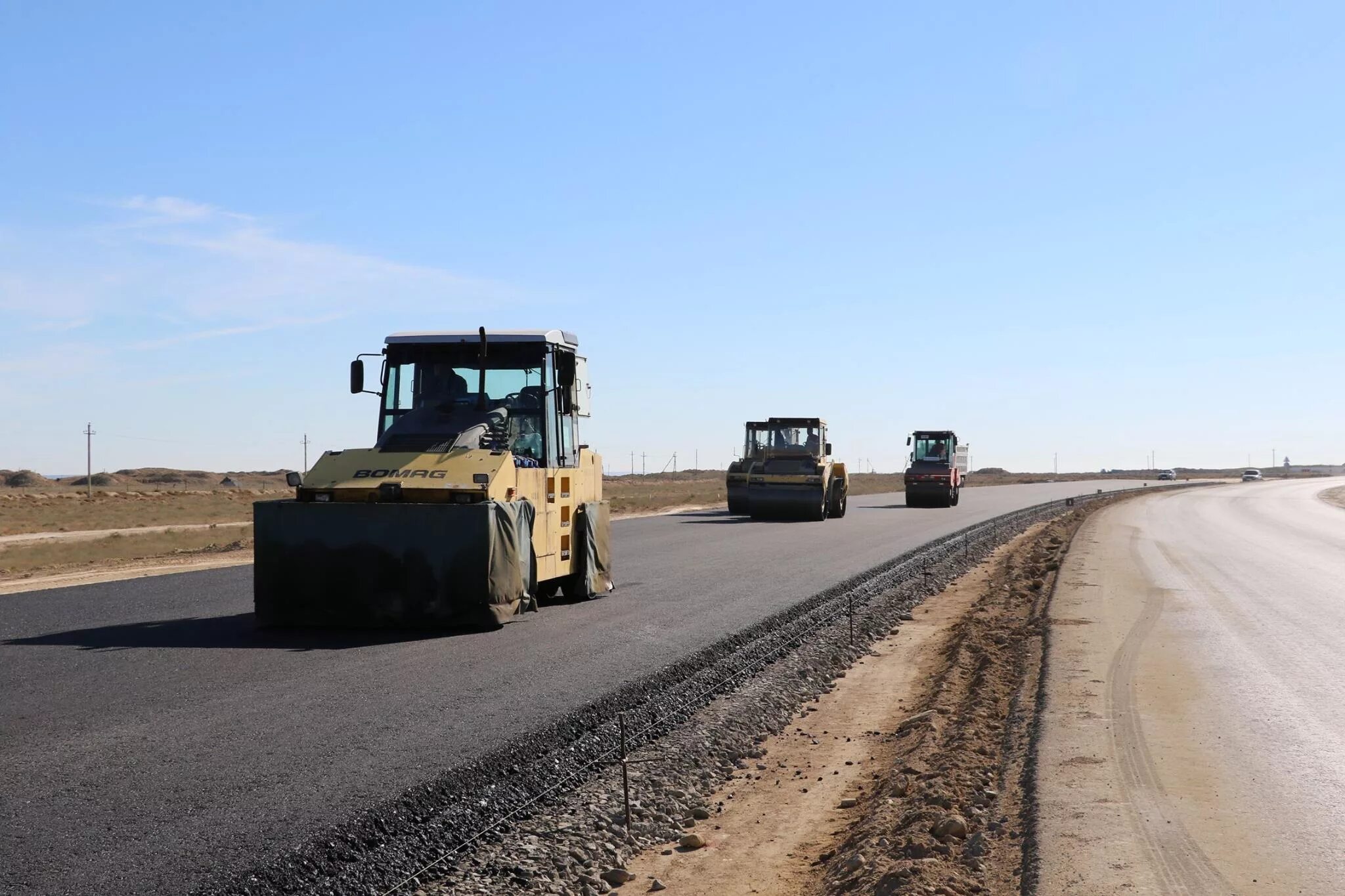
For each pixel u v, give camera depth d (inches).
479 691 372.5
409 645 461.1
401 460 515.2
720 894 239.9
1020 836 250.2
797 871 253.1
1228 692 399.2
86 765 279.6
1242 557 979.3
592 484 641.0
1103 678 423.8
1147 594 692.1
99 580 807.7
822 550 971.3
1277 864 228.7
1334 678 425.4
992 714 376.8
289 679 388.2
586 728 335.6
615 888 244.2
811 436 1515.7
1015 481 5654.5
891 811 274.7
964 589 808.9
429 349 575.8
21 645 458.0
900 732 374.0
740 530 1266.0
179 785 264.8
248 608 573.0
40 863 215.8
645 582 713.6
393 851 236.8
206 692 366.6
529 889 231.1
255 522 496.7
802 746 366.3
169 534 1550.2
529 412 570.9
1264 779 291.9
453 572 492.1
